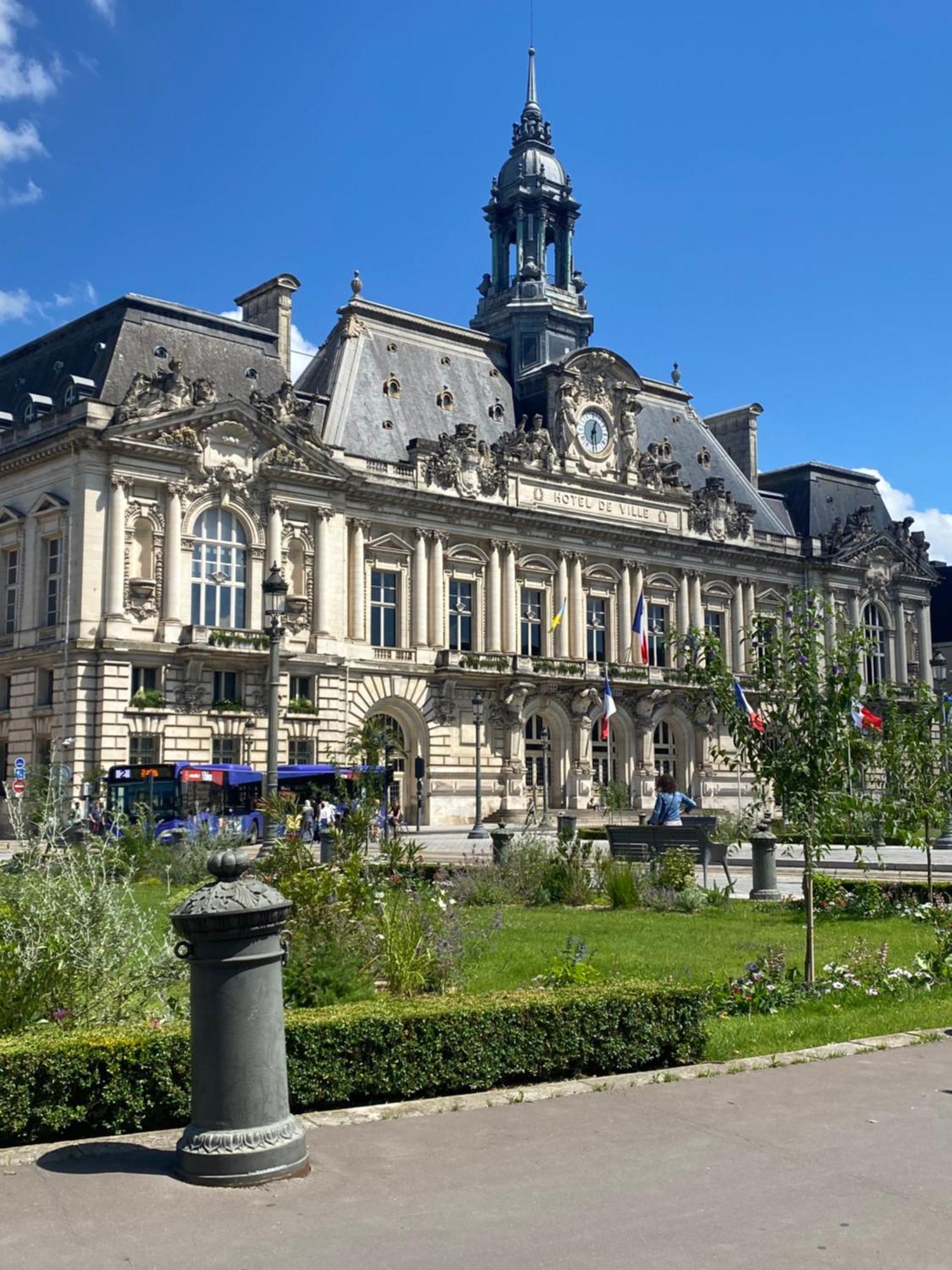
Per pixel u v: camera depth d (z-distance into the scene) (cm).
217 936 1111
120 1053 1228
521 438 8681
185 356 7231
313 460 7375
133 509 6744
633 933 2725
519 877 3503
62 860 1645
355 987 1666
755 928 2873
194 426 6919
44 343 7662
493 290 9862
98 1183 1078
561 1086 1395
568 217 9906
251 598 7125
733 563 9919
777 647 2178
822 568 10444
